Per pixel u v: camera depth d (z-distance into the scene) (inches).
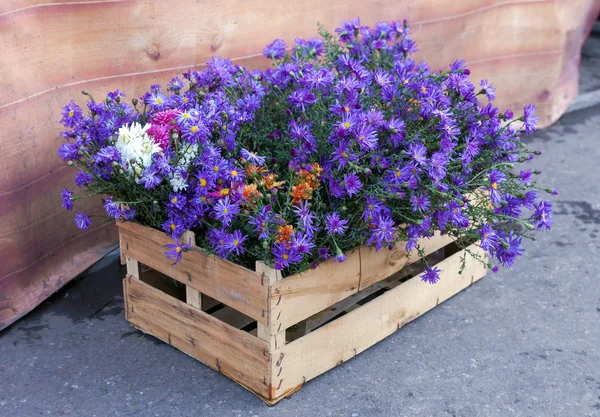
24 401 84.7
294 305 80.3
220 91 94.2
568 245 118.0
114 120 89.4
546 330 97.2
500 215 85.7
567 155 149.6
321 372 86.6
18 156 94.1
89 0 96.3
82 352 93.4
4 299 96.9
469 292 105.6
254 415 81.7
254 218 77.0
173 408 83.1
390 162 83.1
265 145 91.9
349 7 122.6
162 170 81.1
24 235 97.4
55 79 96.3
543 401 84.2
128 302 96.0
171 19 104.5
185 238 83.0
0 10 88.3
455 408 83.0
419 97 88.4
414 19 131.9
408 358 91.5
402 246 91.5
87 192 98.1
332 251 81.7
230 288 81.4
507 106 155.7
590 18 162.7
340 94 88.3
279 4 114.7
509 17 145.9
